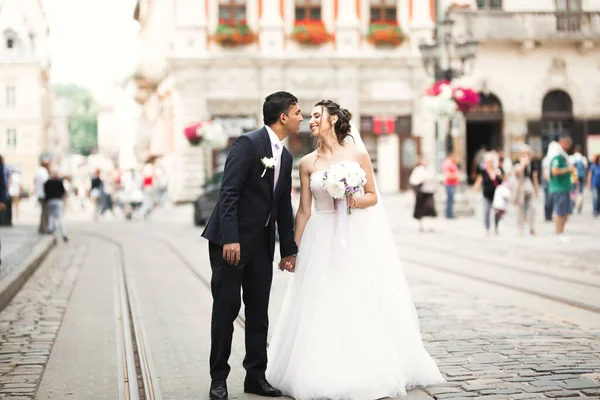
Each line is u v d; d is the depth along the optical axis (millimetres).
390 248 6656
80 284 13117
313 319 6332
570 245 16875
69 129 118125
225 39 37562
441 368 6969
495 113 38906
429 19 38844
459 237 19594
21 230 24469
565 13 38469
